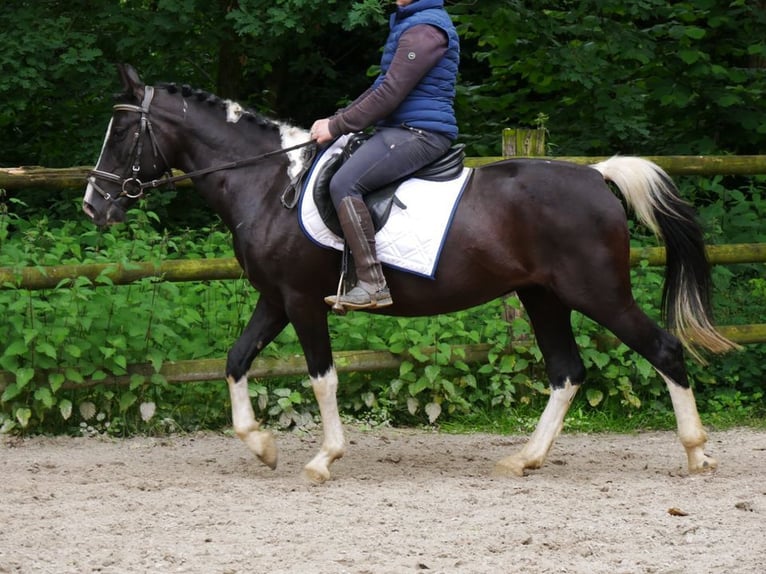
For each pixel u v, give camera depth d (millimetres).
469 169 7781
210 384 9906
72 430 9477
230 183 7871
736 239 11367
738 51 14398
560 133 14211
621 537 6227
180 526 6457
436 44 7379
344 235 7422
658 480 7793
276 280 7738
